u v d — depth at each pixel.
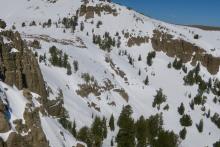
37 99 88.88
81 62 190.25
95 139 119.62
